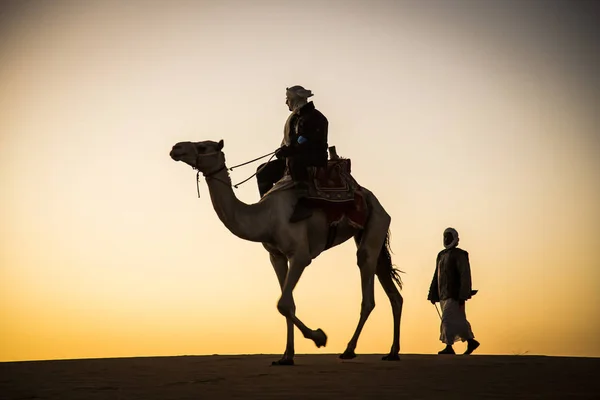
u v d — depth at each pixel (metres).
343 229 11.20
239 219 10.40
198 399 7.09
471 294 14.40
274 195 10.68
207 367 10.06
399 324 11.66
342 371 9.40
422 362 10.86
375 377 8.74
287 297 10.21
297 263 10.45
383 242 11.71
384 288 11.83
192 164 10.34
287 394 7.38
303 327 10.11
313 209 10.76
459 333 14.32
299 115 11.02
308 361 11.12
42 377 8.92
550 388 7.82
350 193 11.11
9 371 9.67
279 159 11.30
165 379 8.62
